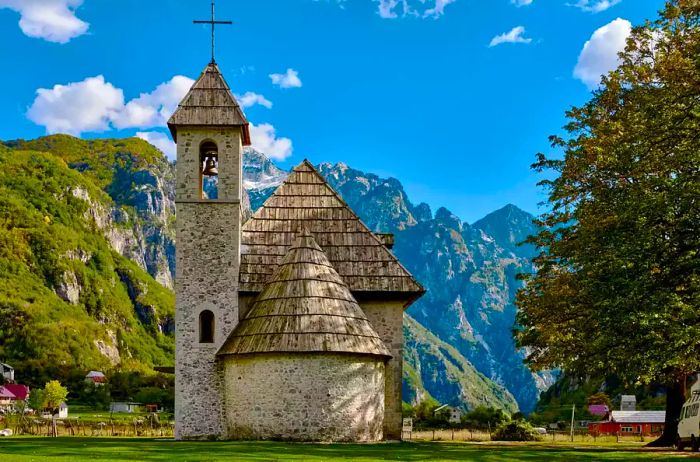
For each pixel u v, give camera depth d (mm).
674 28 42250
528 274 48938
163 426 62469
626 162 36812
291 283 40094
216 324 41219
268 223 45250
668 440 45906
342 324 39000
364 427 38562
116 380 170750
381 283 43438
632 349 33625
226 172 42750
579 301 40719
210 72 44562
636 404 109688
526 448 38844
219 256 41938
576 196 45344
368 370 39125
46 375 178500
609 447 42938
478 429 74938
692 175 34344
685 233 33562
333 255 44344
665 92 37219
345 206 46312
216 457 27375
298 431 37688
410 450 33250
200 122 42562
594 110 46031
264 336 38531
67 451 29422
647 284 32875
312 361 38031
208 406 40469
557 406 123375
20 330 198000
